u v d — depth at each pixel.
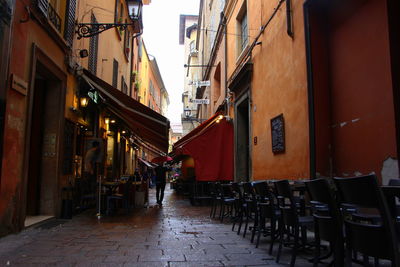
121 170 19.09
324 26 6.92
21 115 6.42
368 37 5.53
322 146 6.59
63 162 8.76
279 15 8.70
